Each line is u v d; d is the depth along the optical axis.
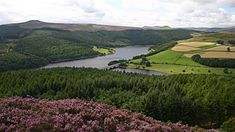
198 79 109.38
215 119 79.88
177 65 198.88
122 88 102.62
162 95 79.50
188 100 79.75
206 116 80.25
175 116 75.19
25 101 14.65
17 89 96.56
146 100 78.00
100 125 11.98
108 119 12.29
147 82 107.56
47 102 14.79
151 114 75.94
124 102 87.75
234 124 48.69
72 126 11.44
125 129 11.72
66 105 14.20
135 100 84.56
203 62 190.75
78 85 99.19
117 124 12.01
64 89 98.69
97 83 103.62
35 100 15.20
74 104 14.48
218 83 96.44
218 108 81.38
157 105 76.19
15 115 12.13
